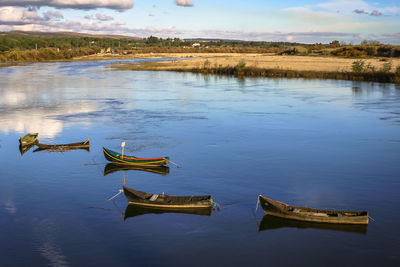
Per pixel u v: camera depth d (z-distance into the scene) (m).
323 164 29.88
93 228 20.25
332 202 23.25
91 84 84.88
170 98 64.06
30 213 21.91
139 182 26.72
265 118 47.22
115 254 17.86
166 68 128.75
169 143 35.94
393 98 62.78
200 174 27.97
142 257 17.66
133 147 34.69
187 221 21.00
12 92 71.12
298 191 24.88
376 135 38.66
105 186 26.08
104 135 39.09
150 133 39.78
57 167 29.86
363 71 96.00
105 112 51.31
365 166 29.38
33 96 66.12
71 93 70.00
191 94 68.88
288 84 84.38
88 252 18.02
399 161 30.42
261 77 100.88
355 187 25.44
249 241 18.98
